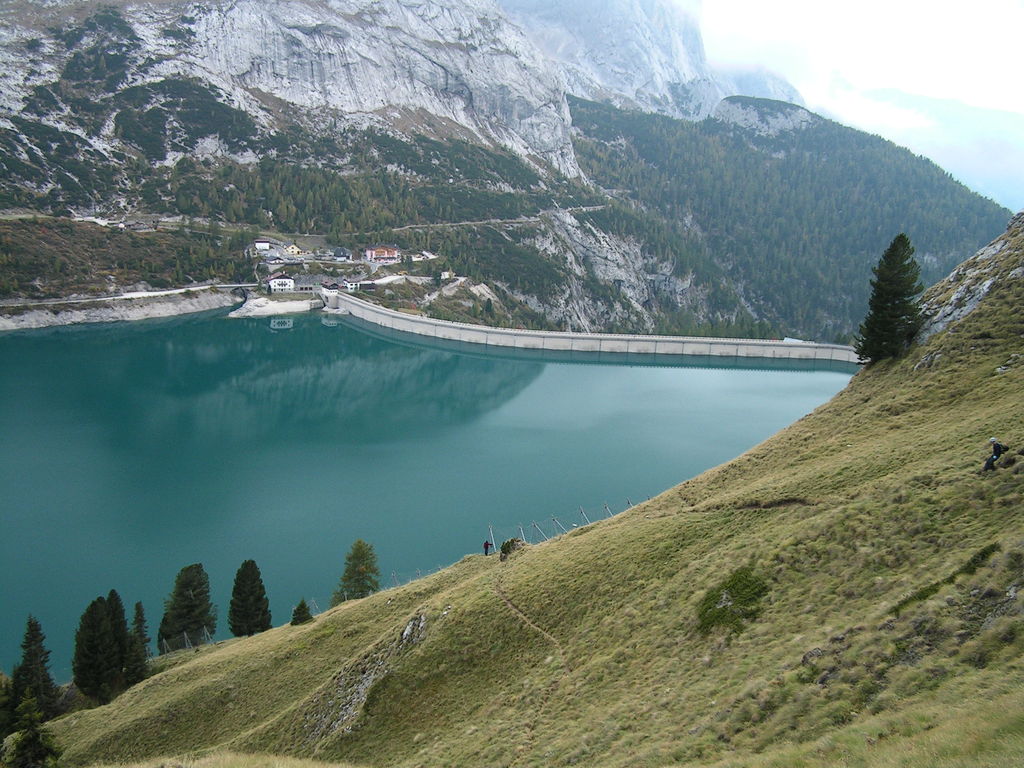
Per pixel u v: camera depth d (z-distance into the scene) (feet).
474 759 116.67
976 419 152.25
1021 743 60.23
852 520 125.80
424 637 159.63
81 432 508.53
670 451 499.10
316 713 158.10
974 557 95.91
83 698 221.46
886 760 67.15
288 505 396.16
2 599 294.87
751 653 107.14
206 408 584.81
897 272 231.50
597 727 108.27
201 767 123.75
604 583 153.07
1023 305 199.93
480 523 373.20
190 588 260.21
